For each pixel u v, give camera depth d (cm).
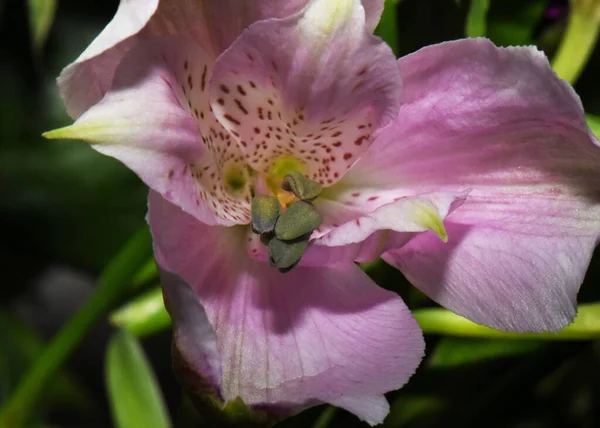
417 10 19
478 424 20
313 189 16
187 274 15
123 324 17
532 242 16
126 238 24
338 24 15
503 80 15
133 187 24
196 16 15
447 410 20
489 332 17
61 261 24
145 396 17
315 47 15
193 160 15
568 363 21
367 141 16
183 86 15
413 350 15
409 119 16
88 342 27
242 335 16
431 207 15
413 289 19
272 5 15
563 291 15
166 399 25
